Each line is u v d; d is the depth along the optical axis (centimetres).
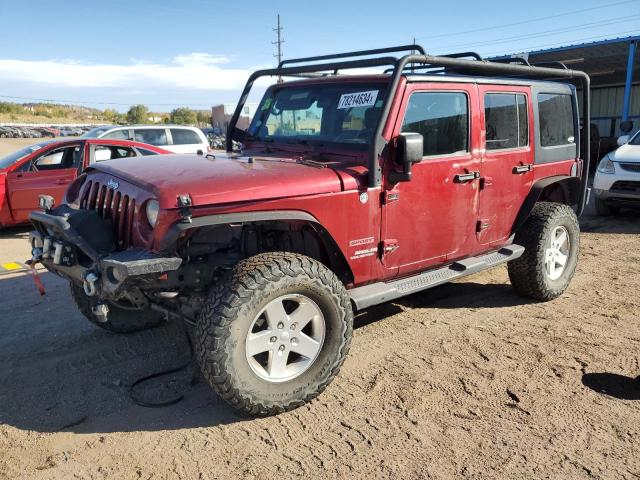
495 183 456
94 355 411
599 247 742
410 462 282
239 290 297
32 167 873
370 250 372
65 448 295
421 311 496
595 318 475
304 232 371
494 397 345
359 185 358
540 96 503
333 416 325
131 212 324
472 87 428
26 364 396
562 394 348
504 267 641
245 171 334
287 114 459
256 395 309
